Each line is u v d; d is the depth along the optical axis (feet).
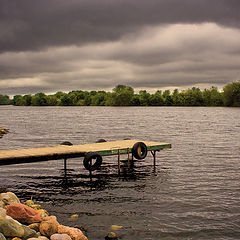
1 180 53.31
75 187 48.78
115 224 33.73
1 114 380.17
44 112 442.09
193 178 54.13
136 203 40.65
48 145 105.19
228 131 148.97
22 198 43.06
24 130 161.27
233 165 65.62
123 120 244.42
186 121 227.81
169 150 87.25
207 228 32.58
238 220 34.78
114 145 61.77
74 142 112.47
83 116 314.55
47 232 28.30
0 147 100.94
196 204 40.09
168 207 39.11
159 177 55.06
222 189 47.01
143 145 60.08
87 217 35.73
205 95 647.56
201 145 98.78
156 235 30.96
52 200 42.19
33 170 61.11
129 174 57.52
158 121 229.04
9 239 25.64
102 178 54.54
